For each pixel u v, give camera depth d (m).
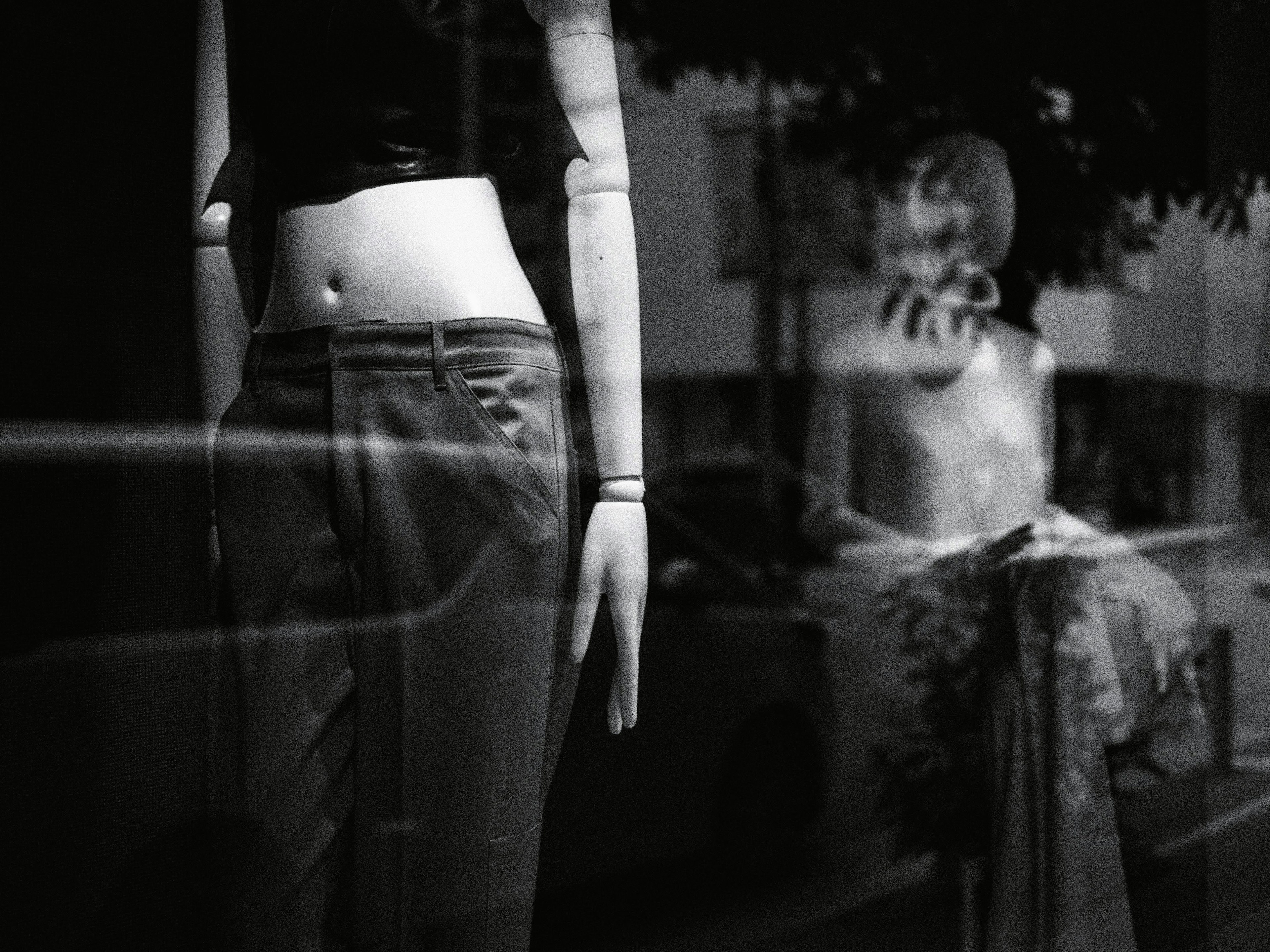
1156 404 2.41
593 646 1.52
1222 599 2.36
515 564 1.44
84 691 1.53
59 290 1.54
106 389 1.55
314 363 1.46
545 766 1.54
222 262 1.57
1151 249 2.44
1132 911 2.24
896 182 2.10
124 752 1.53
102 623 1.54
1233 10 2.46
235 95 1.52
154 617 1.54
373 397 1.43
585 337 1.49
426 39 1.44
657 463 1.80
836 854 1.99
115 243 1.56
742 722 1.89
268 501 1.48
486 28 1.48
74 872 1.52
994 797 2.14
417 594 1.44
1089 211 2.41
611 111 1.49
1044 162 2.37
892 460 2.07
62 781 1.53
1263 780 2.35
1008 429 2.17
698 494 1.84
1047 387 2.28
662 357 1.80
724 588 1.87
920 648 2.08
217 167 1.55
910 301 2.09
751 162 1.94
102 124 1.55
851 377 2.00
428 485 1.42
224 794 1.50
